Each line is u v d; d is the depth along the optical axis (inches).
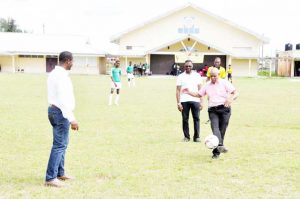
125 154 358.0
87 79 1642.5
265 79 1845.5
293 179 286.4
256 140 425.7
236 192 258.4
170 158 345.4
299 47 2266.2
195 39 2128.4
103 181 278.8
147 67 2096.5
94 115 598.9
